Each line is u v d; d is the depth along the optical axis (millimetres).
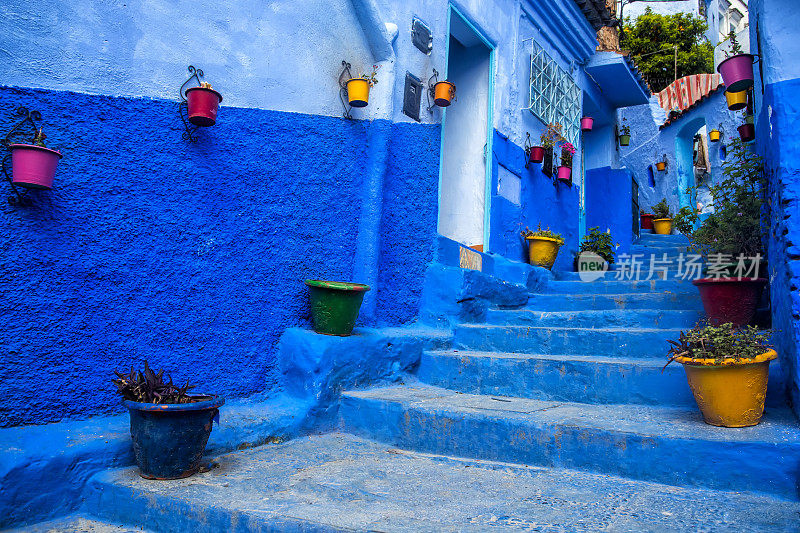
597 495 2477
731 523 2133
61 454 2568
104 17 3199
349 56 4570
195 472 2707
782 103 3070
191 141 3529
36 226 2873
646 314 4555
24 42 2904
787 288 2961
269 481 2625
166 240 3365
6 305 2752
